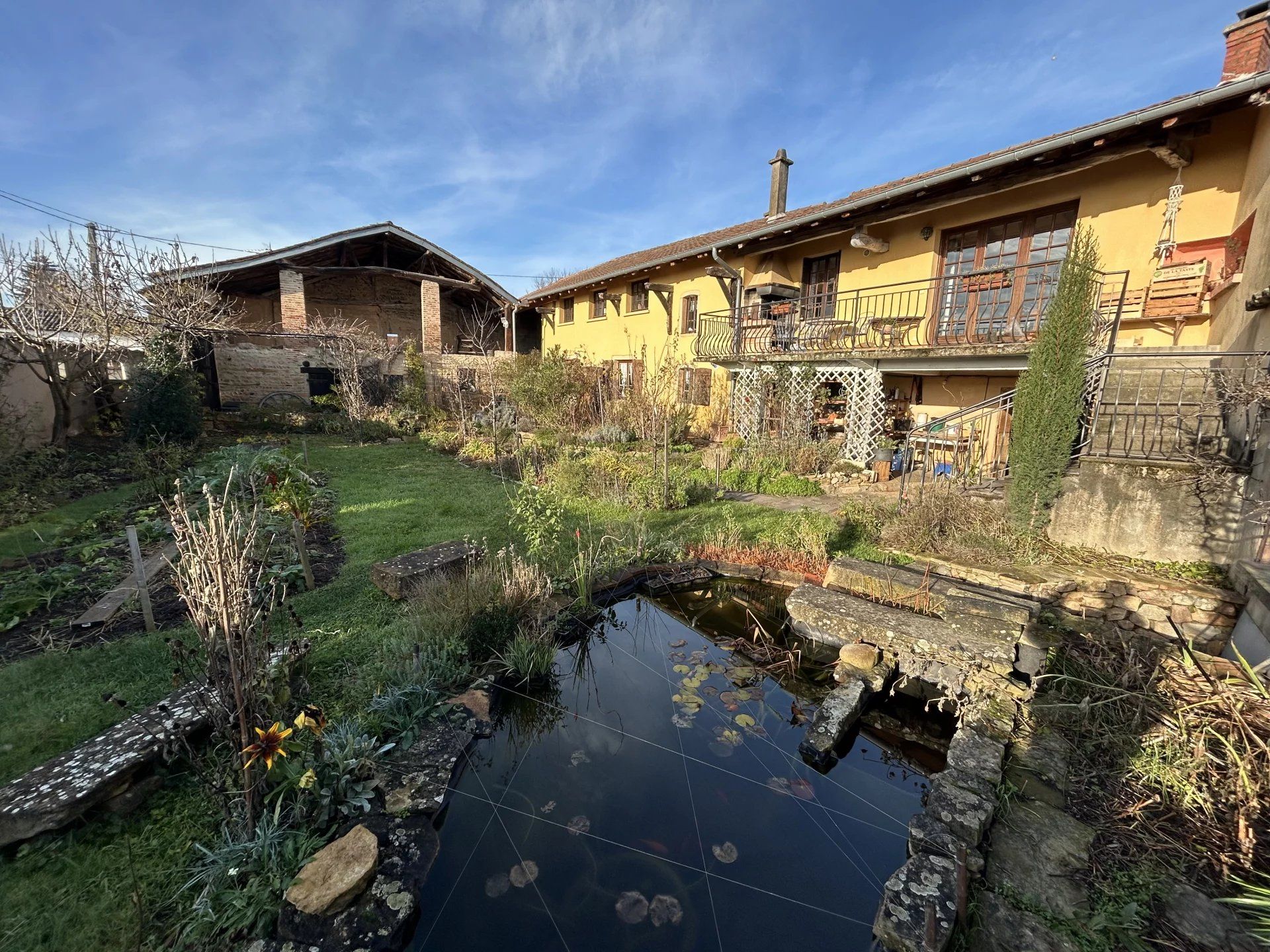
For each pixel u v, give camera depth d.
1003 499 5.92
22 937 1.79
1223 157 6.51
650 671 3.98
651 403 10.78
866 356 9.32
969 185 8.05
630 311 17.00
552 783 2.78
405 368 17.97
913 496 6.52
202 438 11.74
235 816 2.12
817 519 6.62
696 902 2.11
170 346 11.10
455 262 18.98
